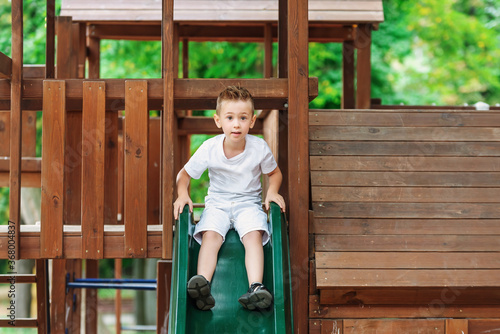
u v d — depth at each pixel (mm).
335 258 3480
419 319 3516
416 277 3418
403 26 12219
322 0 6297
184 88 3381
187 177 3467
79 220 4152
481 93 13844
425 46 13773
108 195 4320
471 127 4172
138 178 3348
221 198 3414
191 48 11828
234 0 6434
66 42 5062
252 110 3254
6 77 3346
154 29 6477
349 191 3789
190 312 3012
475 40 13281
